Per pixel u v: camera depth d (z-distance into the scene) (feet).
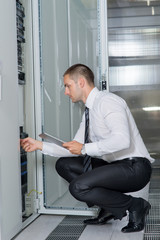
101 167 8.46
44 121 10.76
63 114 11.00
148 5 19.39
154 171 18.65
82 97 8.87
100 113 8.38
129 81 19.70
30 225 9.71
